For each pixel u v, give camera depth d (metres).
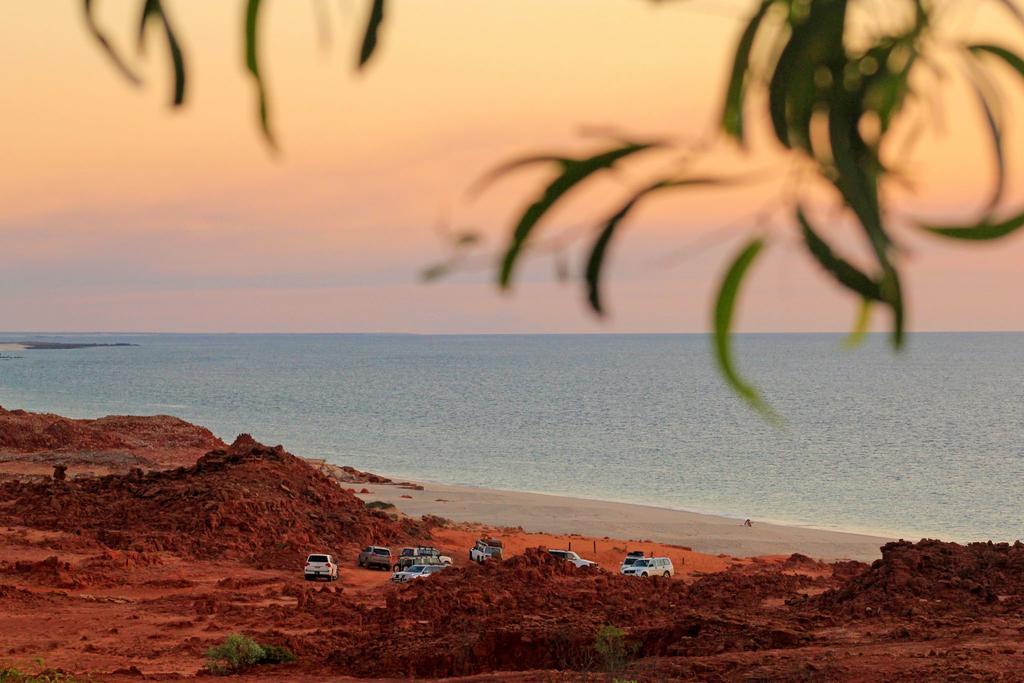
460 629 39.81
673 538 105.62
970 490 157.00
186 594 59.69
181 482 86.50
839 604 41.69
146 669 39.78
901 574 41.78
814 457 199.88
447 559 71.44
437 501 128.50
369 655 38.34
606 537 105.25
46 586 58.72
